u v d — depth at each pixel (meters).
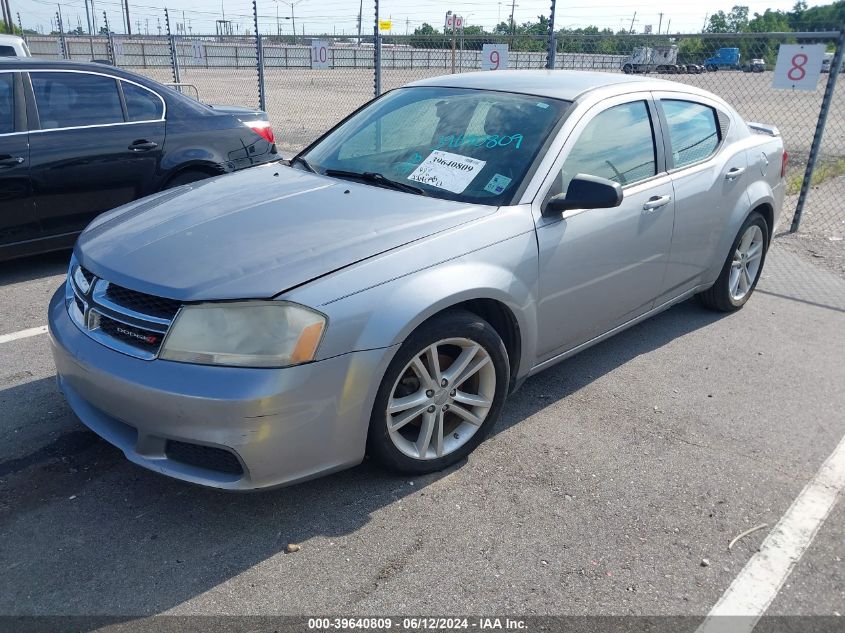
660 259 4.07
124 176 5.87
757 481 3.14
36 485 2.99
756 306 5.38
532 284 3.23
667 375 4.17
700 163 4.38
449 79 4.28
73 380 2.81
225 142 6.43
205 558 2.59
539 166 3.37
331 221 3.01
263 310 2.51
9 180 5.28
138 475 3.07
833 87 7.05
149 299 2.64
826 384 4.11
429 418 3.01
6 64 5.38
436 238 2.94
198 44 13.72
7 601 2.37
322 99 20.59
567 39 8.33
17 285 5.47
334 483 3.03
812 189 9.88
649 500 2.98
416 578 2.51
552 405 3.77
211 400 2.44
